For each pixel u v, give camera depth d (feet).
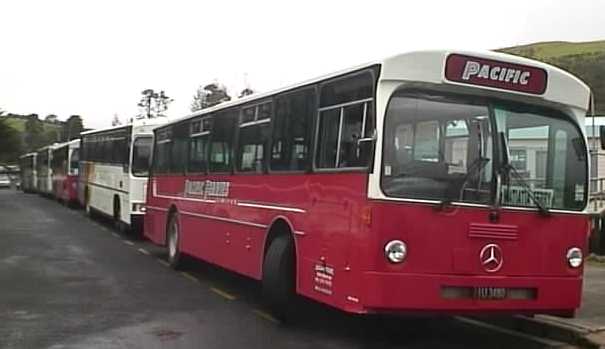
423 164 25.09
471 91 25.84
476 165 25.66
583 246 27.20
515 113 26.53
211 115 43.04
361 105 25.93
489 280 25.32
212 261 41.60
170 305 35.40
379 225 24.45
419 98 25.34
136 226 69.21
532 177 26.40
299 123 30.89
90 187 96.22
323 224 27.86
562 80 27.02
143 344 27.04
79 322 30.96
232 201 38.52
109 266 49.75
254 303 36.24
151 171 57.57
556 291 26.45
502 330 31.12
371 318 33.01
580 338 27.86
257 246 34.78
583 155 27.50
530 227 26.08
